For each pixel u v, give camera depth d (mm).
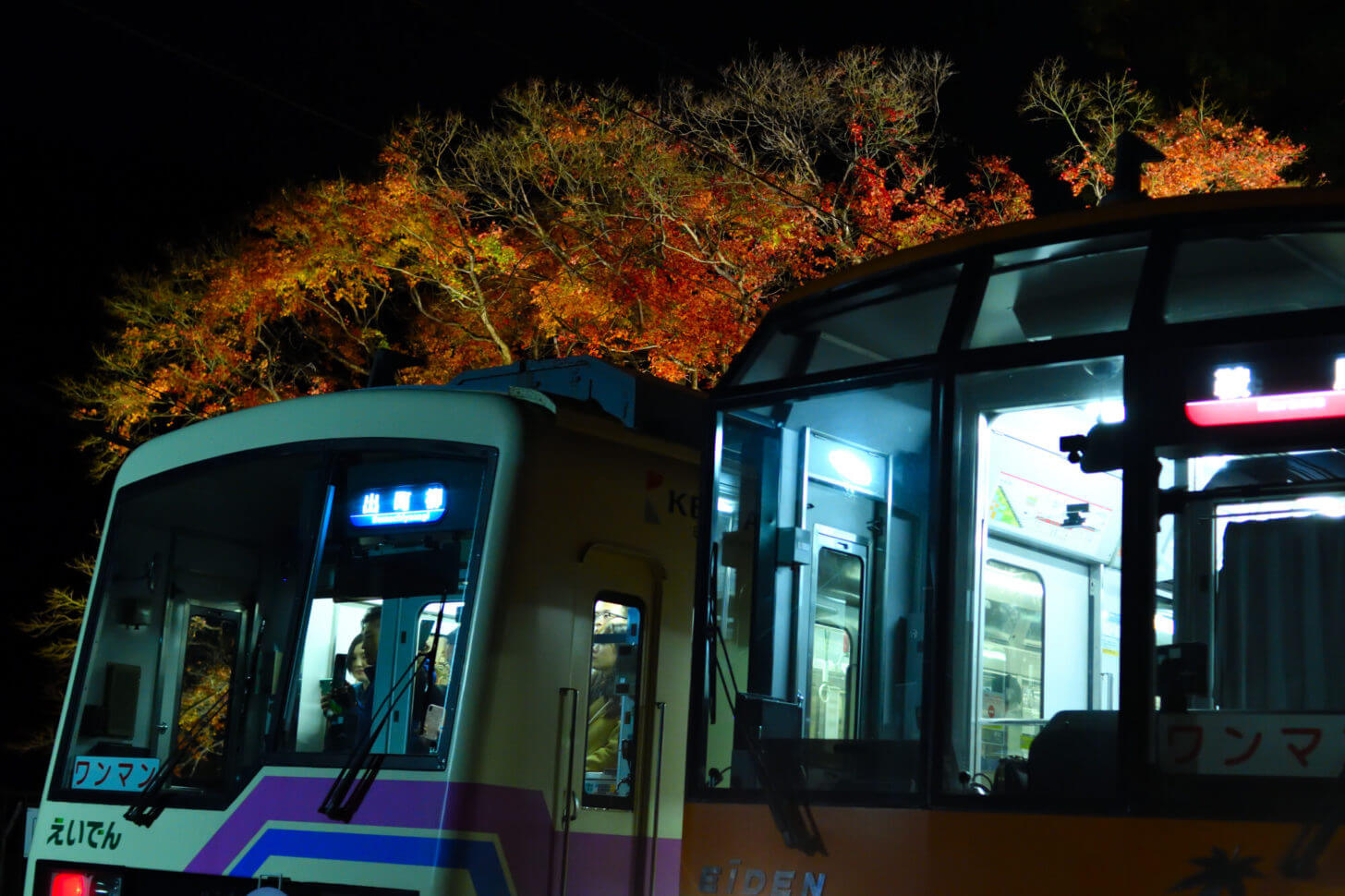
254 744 6812
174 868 6727
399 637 6535
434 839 6000
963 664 5059
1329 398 4391
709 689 5555
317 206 22000
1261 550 4453
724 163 19469
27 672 29094
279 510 7148
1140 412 4707
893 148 19672
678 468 7449
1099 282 5027
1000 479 5320
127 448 23516
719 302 19109
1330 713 4191
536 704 6387
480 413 6664
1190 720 4406
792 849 5129
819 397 5559
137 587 7570
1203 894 4242
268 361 23516
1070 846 4508
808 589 5500
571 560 6695
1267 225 4770
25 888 7316
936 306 5422
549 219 21250
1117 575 5938
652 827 6992
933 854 4781
